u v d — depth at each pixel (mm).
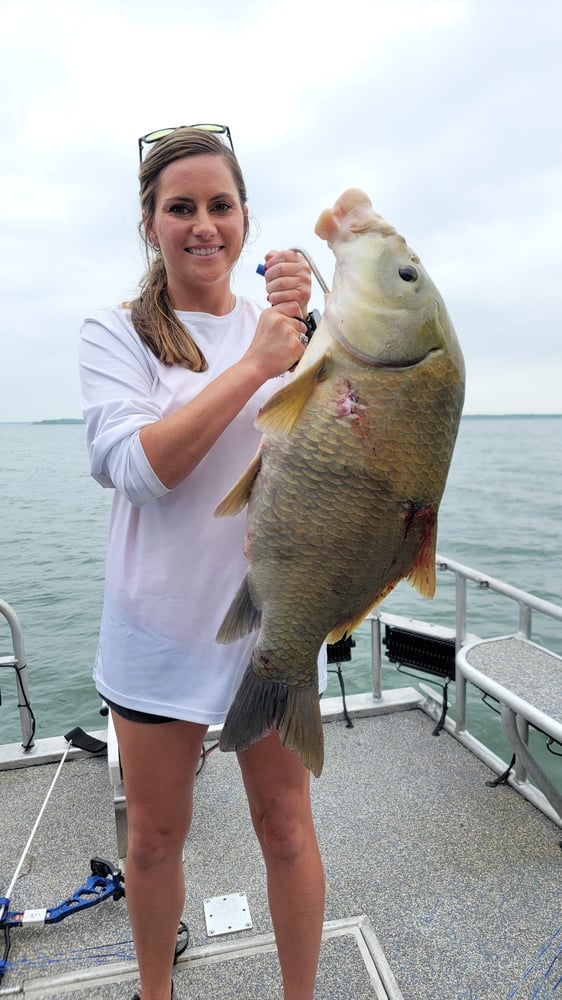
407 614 8133
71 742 3389
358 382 1364
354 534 1421
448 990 2072
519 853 2652
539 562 11094
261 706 1523
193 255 1563
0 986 2109
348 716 3662
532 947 2215
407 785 3102
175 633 1594
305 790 1769
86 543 12875
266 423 1349
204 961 2152
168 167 1531
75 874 2617
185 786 1688
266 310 1439
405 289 1348
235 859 2645
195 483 1582
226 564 1602
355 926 2266
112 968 2156
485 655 2938
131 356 1593
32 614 8312
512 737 2748
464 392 1446
